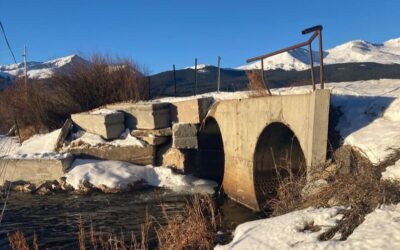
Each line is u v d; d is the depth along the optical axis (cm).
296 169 1327
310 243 553
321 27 988
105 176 1794
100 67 2659
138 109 1989
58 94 2622
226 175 1602
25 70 2684
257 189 1363
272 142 1323
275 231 625
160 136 1952
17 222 1345
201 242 832
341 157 938
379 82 1534
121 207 1477
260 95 1491
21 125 2603
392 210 562
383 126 945
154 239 1080
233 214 1316
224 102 1592
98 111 2095
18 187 1830
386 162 757
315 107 976
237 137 1486
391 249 472
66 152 1989
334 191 697
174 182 1789
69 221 1334
